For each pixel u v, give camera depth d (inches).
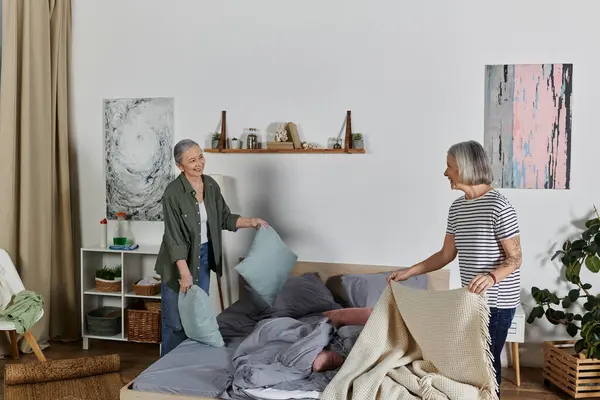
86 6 183.9
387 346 113.0
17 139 167.6
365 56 167.2
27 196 167.3
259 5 172.9
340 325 136.7
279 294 155.5
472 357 100.1
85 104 186.1
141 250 175.5
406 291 109.9
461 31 161.5
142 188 184.1
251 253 154.4
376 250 170.2
